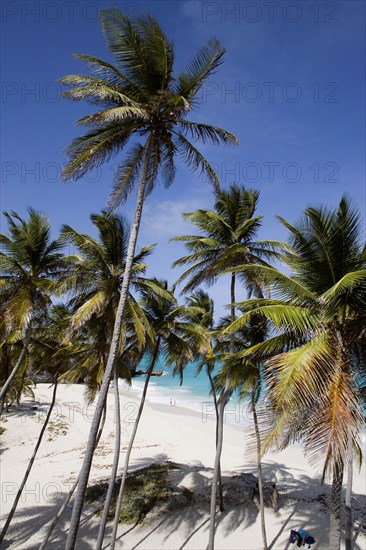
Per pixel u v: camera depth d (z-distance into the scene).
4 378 23.72
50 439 35.75
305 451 8.55
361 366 9.76
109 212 13.12
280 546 17.66
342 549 17.22
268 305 10.52
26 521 20.27
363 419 8.80
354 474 28.44
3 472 27.59
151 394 70.94
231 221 18.02
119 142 13.13
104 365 19.81
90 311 13.98
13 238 17.06
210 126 12.68
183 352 20.00
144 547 17.69
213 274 17.34
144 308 19.62
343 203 10.08
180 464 28.27
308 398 8.82
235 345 18.61
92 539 18.27
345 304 9.88
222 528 19.20
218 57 12.48
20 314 15.88
